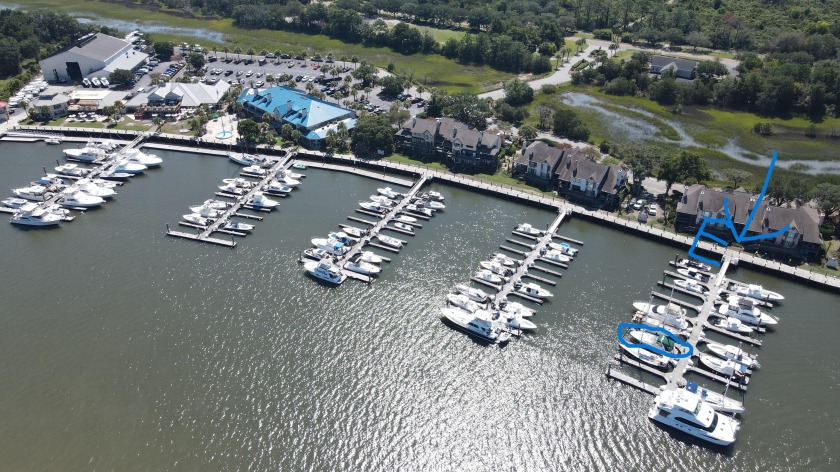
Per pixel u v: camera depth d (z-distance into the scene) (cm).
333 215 19338
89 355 13838
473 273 16600
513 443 12075
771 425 12431
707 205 18075
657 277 16650
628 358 13862
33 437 11988
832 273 16600
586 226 18988
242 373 13412
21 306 15338
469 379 13412
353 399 12875
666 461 11725
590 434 12250
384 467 11569
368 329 14700
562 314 15225
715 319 15188
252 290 15950
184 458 11556
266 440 11962
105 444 11825
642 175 19812
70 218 19062
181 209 19612
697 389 12925
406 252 17525
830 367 13862
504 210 19775
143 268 16800
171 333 14462
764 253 17412
